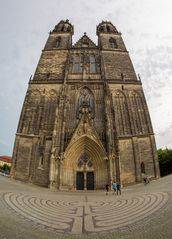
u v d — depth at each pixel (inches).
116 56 2568.9
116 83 2260.1
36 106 2117.4
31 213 687.7
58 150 1813.5
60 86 2230.6
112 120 1923.0
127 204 872.3
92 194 1392.7
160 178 1787.6
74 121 2049.7
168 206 713.6
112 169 1739.7
